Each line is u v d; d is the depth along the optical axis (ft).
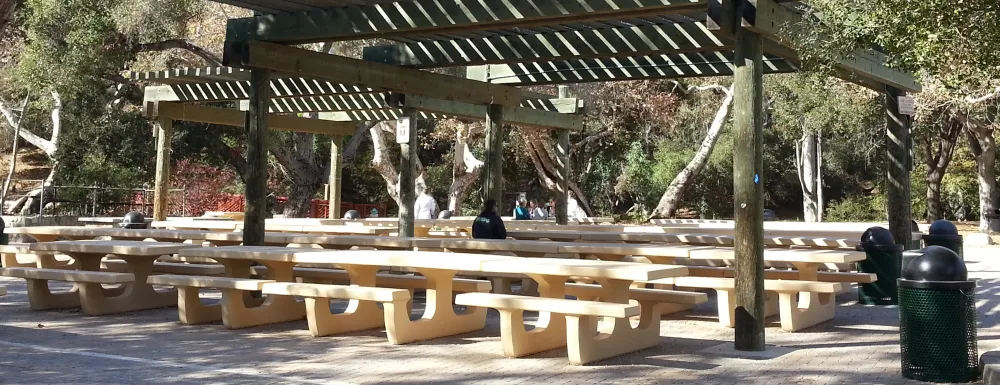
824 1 28.22
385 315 24.45
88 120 99.86
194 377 19.43
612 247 31.24
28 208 90.68
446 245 34.27
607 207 123.54
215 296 35.09
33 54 74.74
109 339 24.89
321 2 29.81
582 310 20.93
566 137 60.59
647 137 114.93
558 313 22.76
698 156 96.12
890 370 20.70
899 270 34.14
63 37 74.54
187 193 104.53
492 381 19.34
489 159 47.01
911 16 24.20
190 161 112.98
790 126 103.55
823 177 139.23
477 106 53.78
